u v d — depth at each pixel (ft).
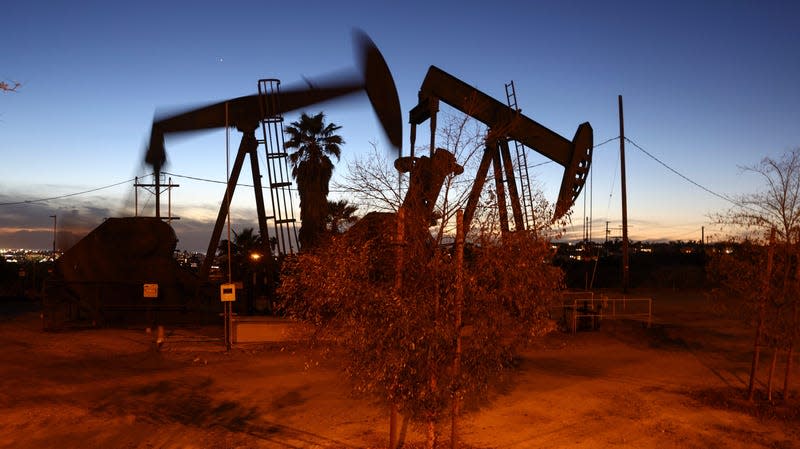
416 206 28.53
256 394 42.73
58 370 52.01
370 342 25.08
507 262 26.27
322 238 34.65
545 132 75.72
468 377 25.86
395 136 46.21
